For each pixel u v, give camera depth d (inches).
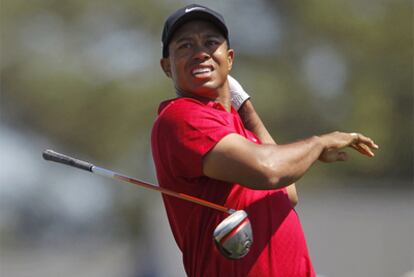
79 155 5413.4
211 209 817.5
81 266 5526.6
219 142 787.4
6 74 5196.9
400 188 3319.4
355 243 3176.7
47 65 5187.0
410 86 5487.2
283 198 837.8
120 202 5885.8
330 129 5383.9
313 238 3196.4
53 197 6653.5
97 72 5201.8
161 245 3715.6
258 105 5201.8
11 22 5226.4
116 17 5221.5
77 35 5236.2
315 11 5329.7
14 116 5324.8
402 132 5492.1
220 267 812.0
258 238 811.4
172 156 808.9
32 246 6510.8
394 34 5438.0
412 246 3132.4
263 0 5378.9
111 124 5196.9
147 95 5157.5
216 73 845.2
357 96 5369.1
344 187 3651.6
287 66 5388.8
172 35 847.1
